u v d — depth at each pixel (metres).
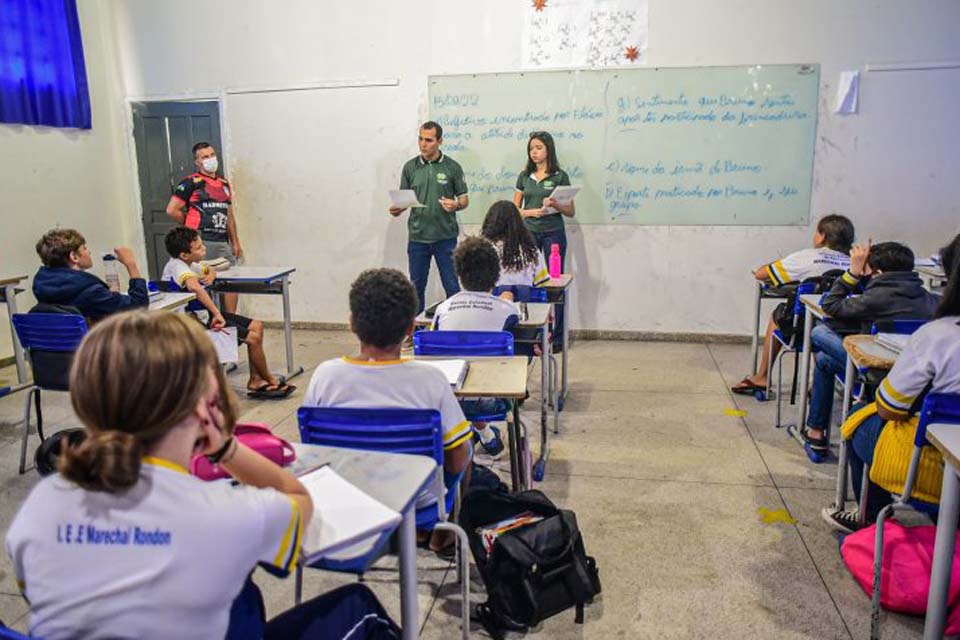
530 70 4.97
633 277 5.16
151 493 0.85
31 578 0.86
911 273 2.71
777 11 4.62
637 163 4.98
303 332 5.62
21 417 3.73
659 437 3.37
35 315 2.90
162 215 5.71
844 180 4.77
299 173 5.45
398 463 1.33
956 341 1.80
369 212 5.41
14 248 4.71
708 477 2.94
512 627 1.95
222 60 5.37
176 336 0.87
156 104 5.52
